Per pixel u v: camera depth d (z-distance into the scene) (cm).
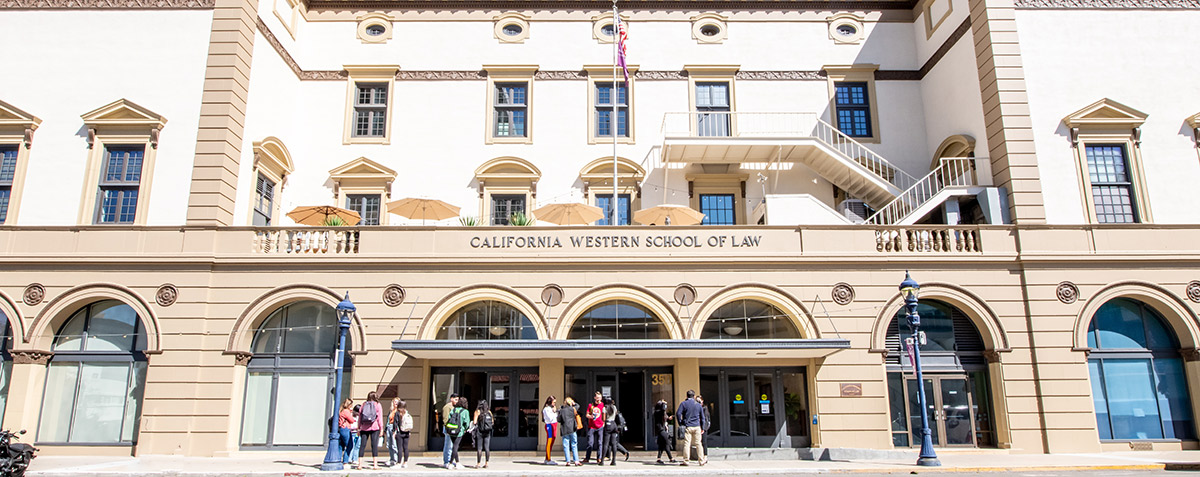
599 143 2308
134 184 1892
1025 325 1820
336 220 2070
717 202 2294
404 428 1556
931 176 2286
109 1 1997
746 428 1841
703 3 2416
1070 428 1764
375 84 2359
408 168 2280
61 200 1875
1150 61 2023
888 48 2406
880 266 1838
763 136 2142
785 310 1816
